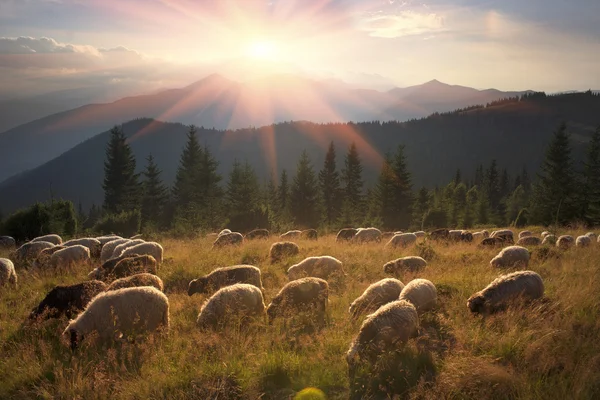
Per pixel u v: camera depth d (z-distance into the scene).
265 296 9.84
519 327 6.54
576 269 10.37
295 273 11.43
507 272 10.47
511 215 72.25
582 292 7.64
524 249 11.49
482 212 61.69
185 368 6.04
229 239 18.88
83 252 14.60
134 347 6.96
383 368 5.55
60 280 12.00
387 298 8.09
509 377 4.93
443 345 6.32
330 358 6.09
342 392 5.29
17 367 6.43
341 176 69.31
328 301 8.98
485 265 11.97
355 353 5.84
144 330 7.65
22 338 7.71
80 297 8.80
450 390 4.85
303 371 5.81
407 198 57.50
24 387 5.88
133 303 7.64
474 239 21.64
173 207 59.84
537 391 4.67
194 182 55.56
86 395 5.52
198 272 12.22
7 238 21.92
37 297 10.38
